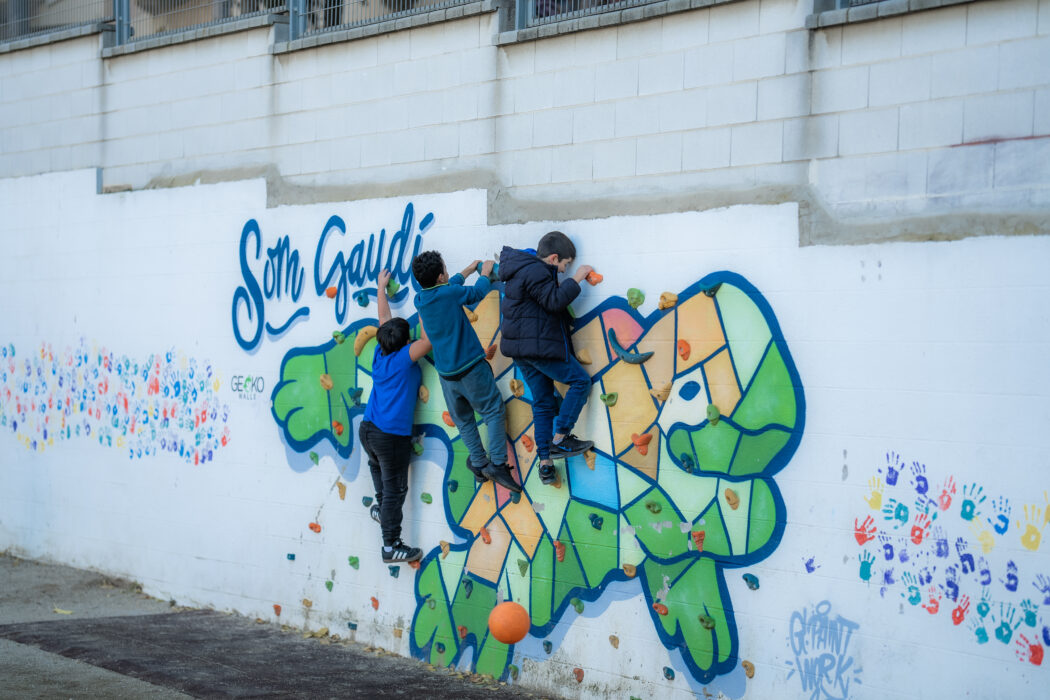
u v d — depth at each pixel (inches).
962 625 207.0
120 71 384.2
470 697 265.9
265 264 339.3
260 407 339.6
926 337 213.2
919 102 216.2
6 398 424.2
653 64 256.2
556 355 255.9
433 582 295.7
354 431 314.0
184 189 362.9
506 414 280.1
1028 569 199.6
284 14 338.3
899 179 218.1
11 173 422.0
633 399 256.1
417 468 300.8
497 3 283.9
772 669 231.9
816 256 228.5
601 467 261.4
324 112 325.4
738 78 242.1
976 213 208.1
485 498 284.7
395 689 271.6
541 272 254.4
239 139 347.3
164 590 365.4
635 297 254.2
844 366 223.8
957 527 208.1
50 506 406.9
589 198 266.1
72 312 398.6
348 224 318.0
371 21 317.7
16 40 421.4
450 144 295.6
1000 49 206.5
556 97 273.7
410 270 301.9
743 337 238.5
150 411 371.9
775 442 232.8
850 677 220.7
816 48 230.7
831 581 224.1
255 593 339.6
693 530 245.0
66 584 378.6
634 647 254.8
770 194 235.8
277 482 334.6
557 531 269.7
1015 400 202.2
